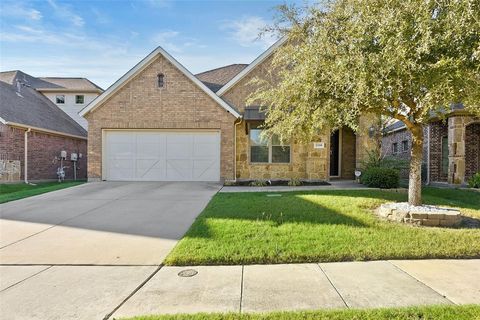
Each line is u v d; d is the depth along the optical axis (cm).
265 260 464
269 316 307
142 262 468
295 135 742
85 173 2206
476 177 1179
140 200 936
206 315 310
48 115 2014
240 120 1384
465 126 1234
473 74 480
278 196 936
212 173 1391
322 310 320
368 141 1323
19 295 364
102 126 1389
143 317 307
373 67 513
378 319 301
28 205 879
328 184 1299
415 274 417
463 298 350
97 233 616
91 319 310
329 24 596
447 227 619
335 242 521
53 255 498
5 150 1504
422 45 462
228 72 1822
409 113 682
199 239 541
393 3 499
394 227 601
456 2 428
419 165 702
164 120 1376
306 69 588
